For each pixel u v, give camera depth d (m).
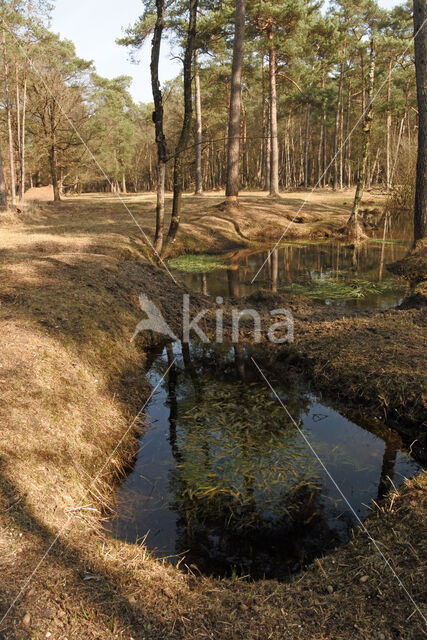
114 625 2.30
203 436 4.40
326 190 35.41
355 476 3.75
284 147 51.66
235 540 3.12
